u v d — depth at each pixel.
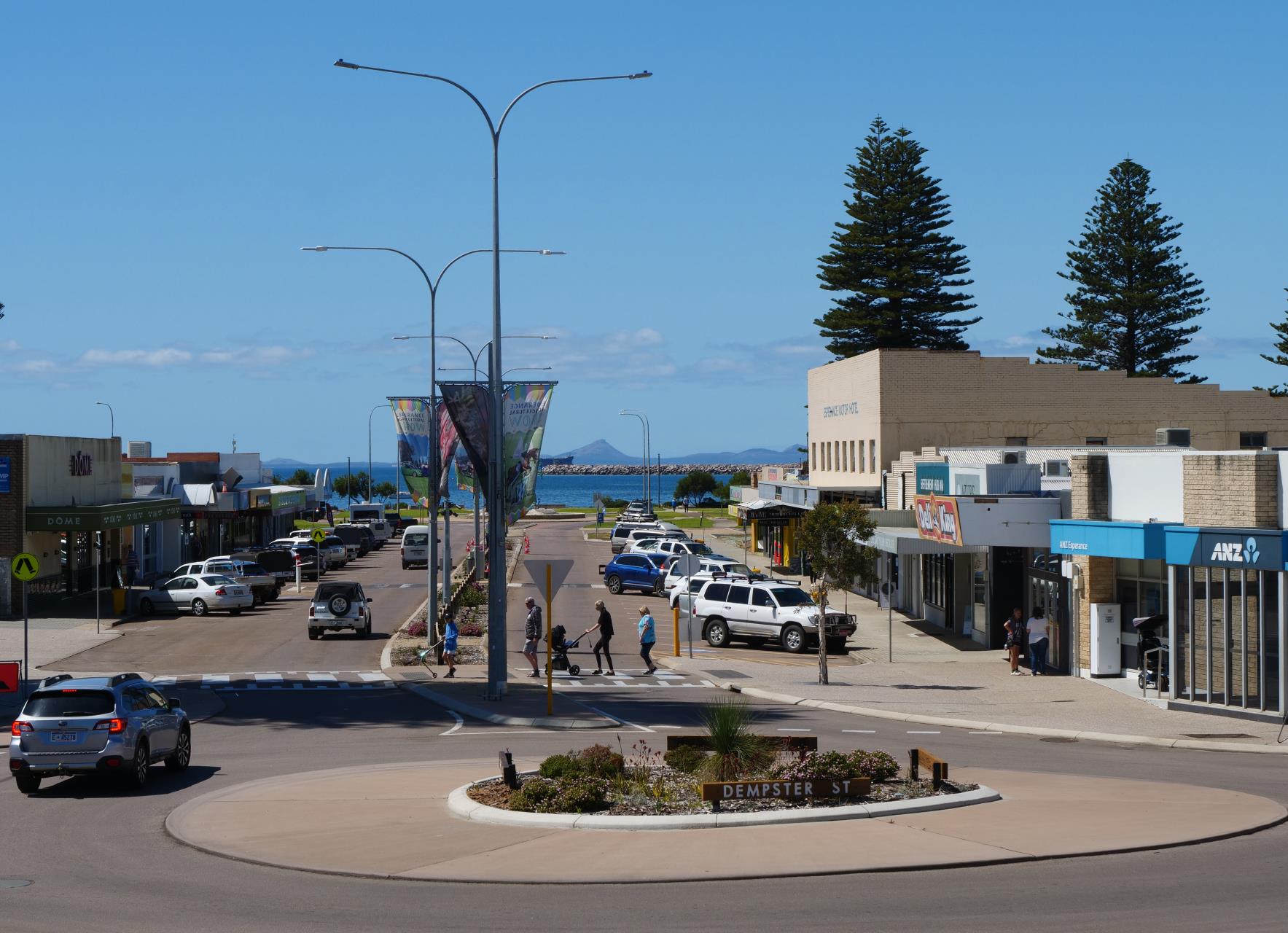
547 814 15.91
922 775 17.94
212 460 96.56
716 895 12.57
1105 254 89.81
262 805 17.66
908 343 98.62
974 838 14.68
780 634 41.84
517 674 37.16
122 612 52.41
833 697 31.03
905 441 65.69
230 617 52.34
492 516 30.98
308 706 30.52
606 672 37.38
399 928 11.59
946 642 43.34
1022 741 24.73
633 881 13.11
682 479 184.12
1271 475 27.09
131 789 19.67
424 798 17.83
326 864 14.13
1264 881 12.81
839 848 14.23
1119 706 28.98
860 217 98.88
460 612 50.50
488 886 13.12
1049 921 11.41
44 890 13.28
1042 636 34.81
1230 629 27.11
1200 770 20.84
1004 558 40.84
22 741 19.25
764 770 17.12
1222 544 26.89
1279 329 81.25
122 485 65.06
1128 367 90.12
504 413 31.41
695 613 44.00
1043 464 41.94
